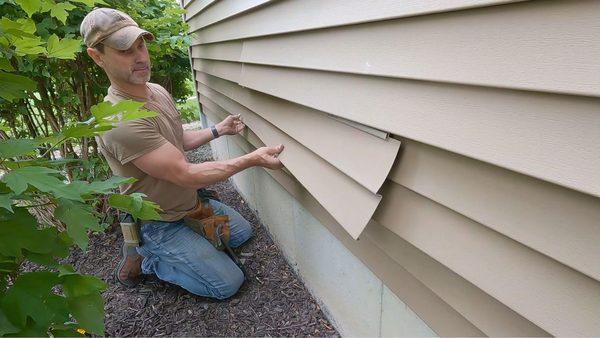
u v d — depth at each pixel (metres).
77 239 0.54
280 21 1.32
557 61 0.49
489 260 0.69
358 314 1.45
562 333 0.58
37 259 0.55
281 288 2.00
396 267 1.08
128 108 0.55
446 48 0.65
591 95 0.46
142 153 1.48
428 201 0.81
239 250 2.37
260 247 2.40
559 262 0.56
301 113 1.35
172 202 1.84
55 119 2.61
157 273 2.00
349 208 1.03
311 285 1.89
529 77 0.52
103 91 2.63
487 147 0.61
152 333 1.73
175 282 1.95
